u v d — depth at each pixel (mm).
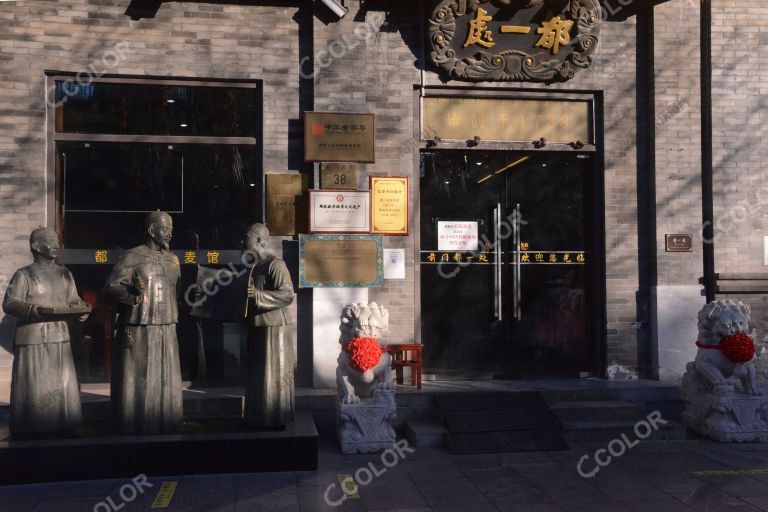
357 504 5395
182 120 8180
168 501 5434
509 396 7723
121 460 5969
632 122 8719
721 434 7246
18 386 6117
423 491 5715
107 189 8062
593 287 8820
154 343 6344
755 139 8719
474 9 8320
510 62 8445
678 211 8609
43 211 7695
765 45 8711
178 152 8195
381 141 8320
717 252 8617
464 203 8773
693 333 8531
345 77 8156
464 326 8734
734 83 8703
